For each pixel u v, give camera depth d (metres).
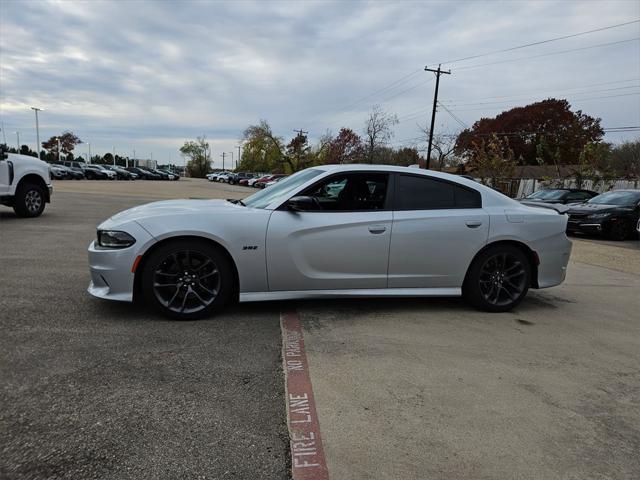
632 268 7.93
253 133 72.38
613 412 2.87
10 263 6.06
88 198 19.47
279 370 3.24
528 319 4.66
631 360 3.69
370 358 3.51
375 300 5.06
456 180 4.82
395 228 4.47
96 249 4.07
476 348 3.80
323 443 2.42
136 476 2.10
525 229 4.80
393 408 2.80
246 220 4.19
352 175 4.55
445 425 2.64
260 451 2.33
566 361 3.62
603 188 26.84
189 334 3.83
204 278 4.20
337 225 4.34
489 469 2.27
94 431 2.42
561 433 2.61
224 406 2.73
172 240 4.09
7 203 10.54
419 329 4.20
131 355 3.36
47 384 2.88
